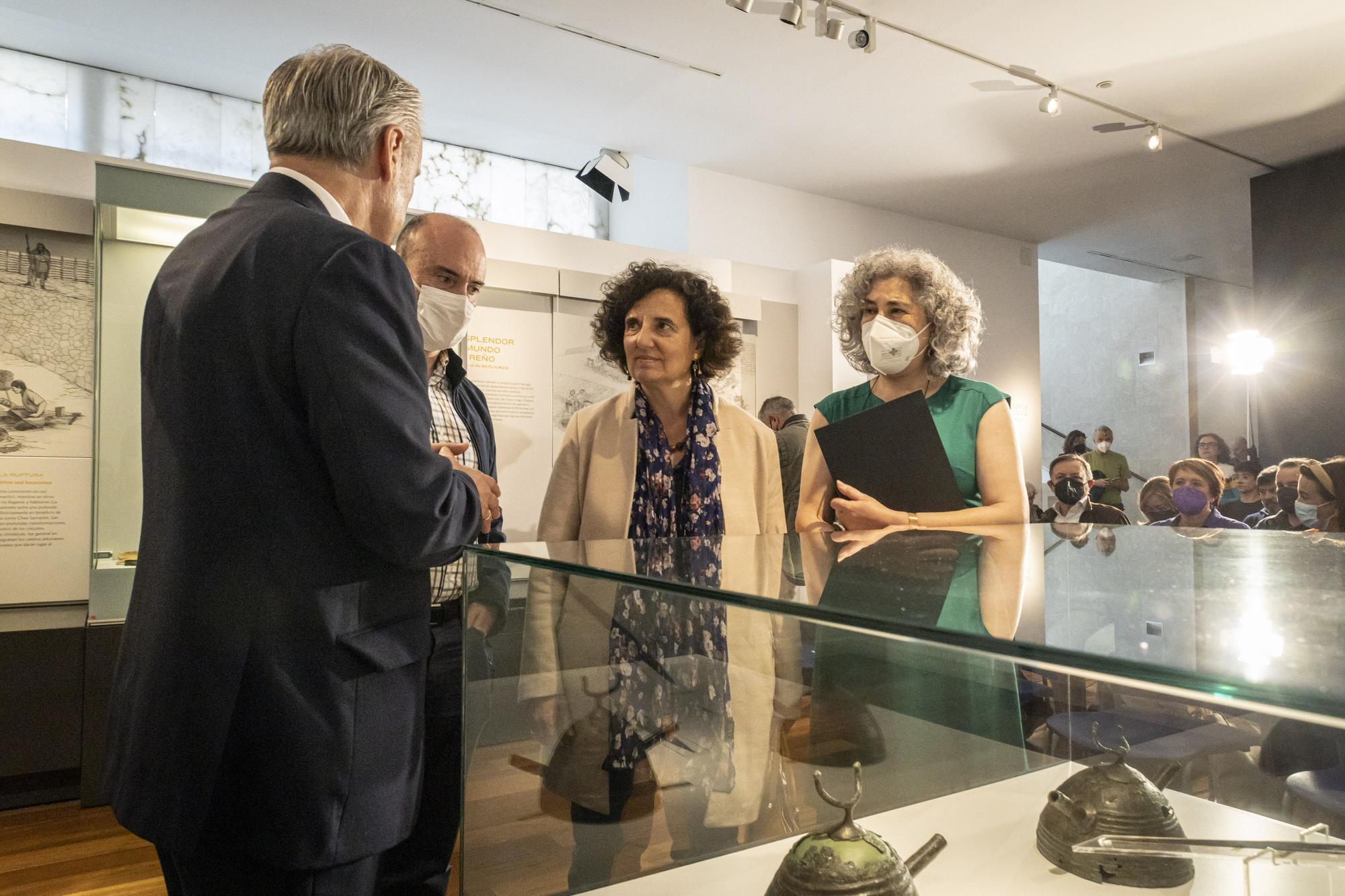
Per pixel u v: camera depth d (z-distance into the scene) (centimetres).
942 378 174
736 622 63
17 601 350
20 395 354
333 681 97
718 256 702
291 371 97
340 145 117
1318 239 675
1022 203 784
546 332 511
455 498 104
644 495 169
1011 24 480
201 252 107
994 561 74
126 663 103
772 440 186
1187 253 963
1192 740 46
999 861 53
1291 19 474
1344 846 41
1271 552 81
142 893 251
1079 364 1232
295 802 94
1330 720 31
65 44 510
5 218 348
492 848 88
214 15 474
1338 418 659
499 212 699
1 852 284
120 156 547
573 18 475
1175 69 532
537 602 82
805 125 617
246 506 97
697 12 469
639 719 71
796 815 63
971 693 54
